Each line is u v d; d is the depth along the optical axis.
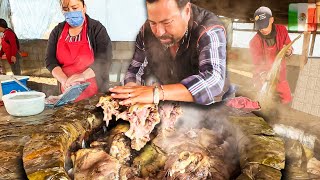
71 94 2.27
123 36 2.72
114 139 1.51
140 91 1.55
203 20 1.73
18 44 4.03
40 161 1.17
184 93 1.58
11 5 3.89
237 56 2.90
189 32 1.77
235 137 1.45
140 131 1.46
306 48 3.04
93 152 1.37
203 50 1.70
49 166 1.13
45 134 1.36
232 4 2.79
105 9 2.71
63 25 3.04
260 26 2.89
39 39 3.95
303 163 1.32
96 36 2.88
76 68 3.02
